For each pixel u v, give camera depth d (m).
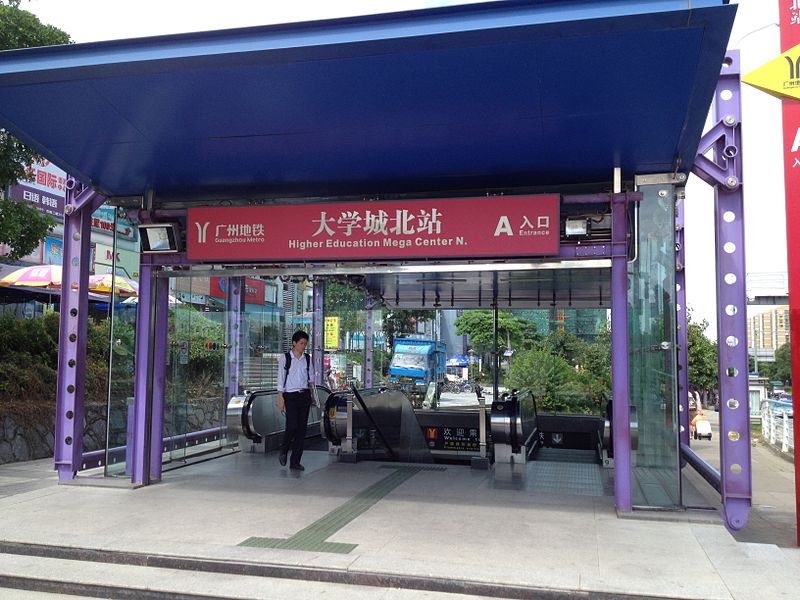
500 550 4.89
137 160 6.62
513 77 4.93
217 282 9.51
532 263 6.36
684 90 4.91
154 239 7.24
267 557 4.71
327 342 11.91
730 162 6.00
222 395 9.73
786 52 5.29
